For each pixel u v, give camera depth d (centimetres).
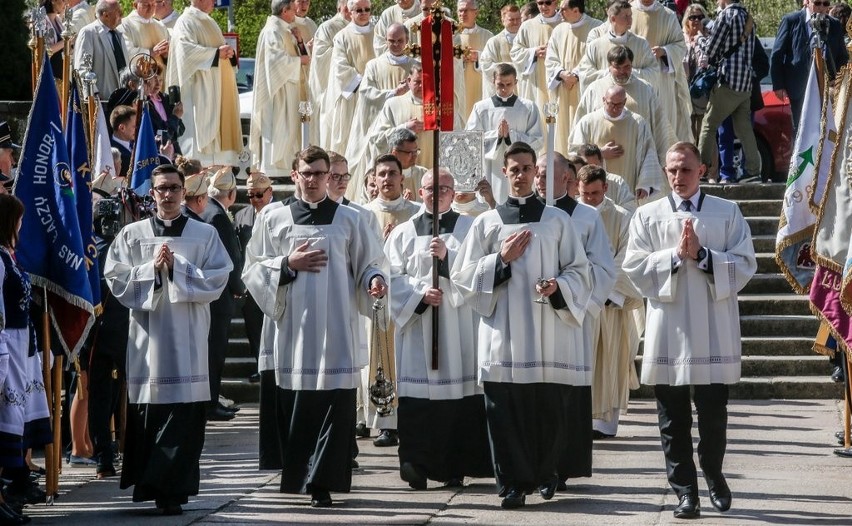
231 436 3888
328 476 2927
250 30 10600
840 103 3291
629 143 4628
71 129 3194
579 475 3080
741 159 5988
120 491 3169
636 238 2919
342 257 3027
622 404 3850
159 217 3041
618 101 4572
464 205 3875
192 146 5738
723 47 5512
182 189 3050
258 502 3008
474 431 3188
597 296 3038
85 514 2922
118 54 5141
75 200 3119
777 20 10212
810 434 3778
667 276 2831
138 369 2964
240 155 5638
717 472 2844
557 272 2989
